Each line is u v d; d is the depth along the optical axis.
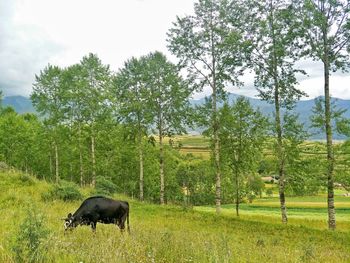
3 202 21.20
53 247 8.51
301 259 12.23
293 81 27.62
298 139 27.17
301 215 59.81
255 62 28.48
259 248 14.97
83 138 47.47
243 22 28.17
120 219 14.77
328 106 25.91
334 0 24.69
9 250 8.16
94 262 7.82
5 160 60.91
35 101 47.16
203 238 14.24
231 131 32.19
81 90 43.34
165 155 62.34
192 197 83.38
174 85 37.31
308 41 25.92
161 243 10.28
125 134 43.34
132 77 40.66
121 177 63.47
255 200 94.56
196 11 30.17
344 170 25.53
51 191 26.08
